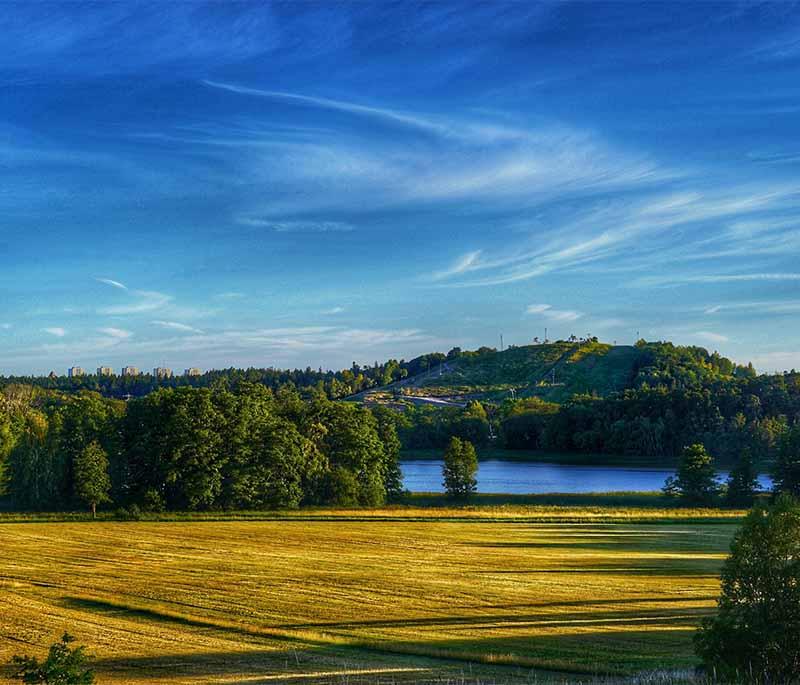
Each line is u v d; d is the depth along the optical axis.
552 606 40.25
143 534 65.12
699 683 21.41
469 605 40.34
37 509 83.62
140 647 32.06
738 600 23.02
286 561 53.12
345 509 85.81
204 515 77.06
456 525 72.06
